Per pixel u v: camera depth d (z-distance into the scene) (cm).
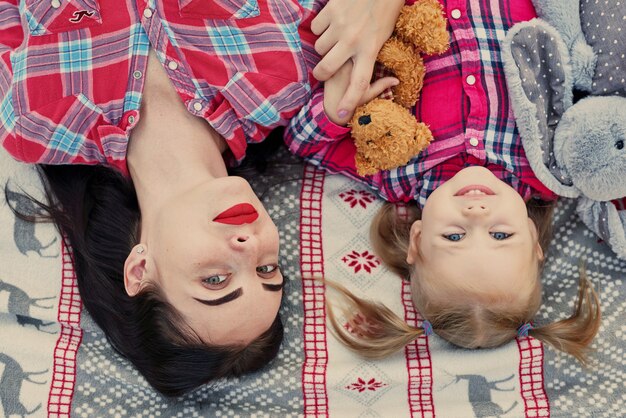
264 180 152
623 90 134
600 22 135
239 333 124
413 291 144
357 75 130
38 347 143
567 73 136
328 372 143
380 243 148
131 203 136
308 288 148
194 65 129
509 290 130
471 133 137
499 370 144
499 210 129
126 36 127
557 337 139
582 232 148
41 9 123
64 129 130
